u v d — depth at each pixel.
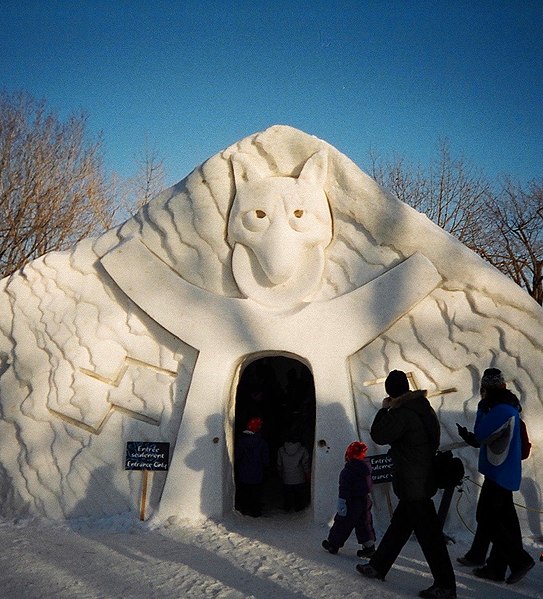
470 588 5.12
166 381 7.71
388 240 7.48
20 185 20.08
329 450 7.16
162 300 7.76
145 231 8.01
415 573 5.47
